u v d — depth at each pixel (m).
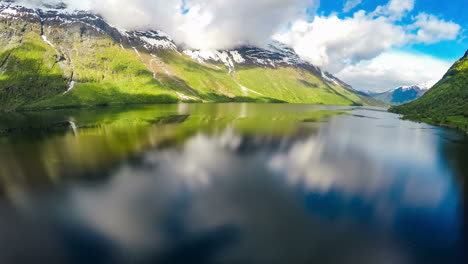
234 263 28.67
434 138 100.50
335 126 130.75
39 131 99.81
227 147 78.19
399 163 65.62
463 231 35.00
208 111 197.50
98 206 40.72
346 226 35.75
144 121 131.50
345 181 52.09
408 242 32.56
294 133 104.62
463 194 46.84
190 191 46.12
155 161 62.84
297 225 35.88
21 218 37.50
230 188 47.66
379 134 108.12
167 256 29.69
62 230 34.66
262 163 62.81
